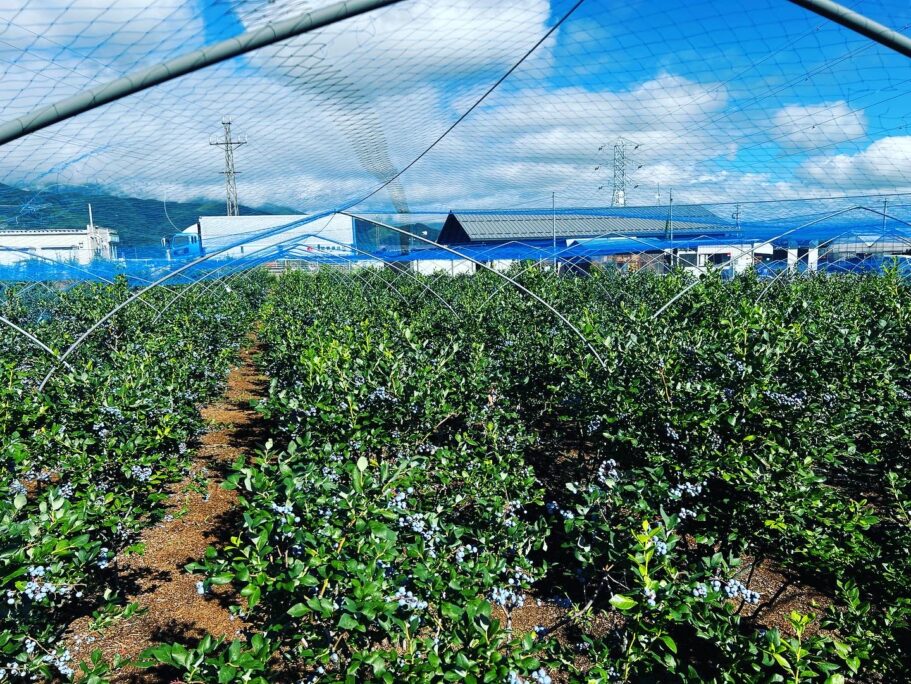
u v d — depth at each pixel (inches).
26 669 135.3
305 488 137.5
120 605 204.5
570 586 214.8
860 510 177.6
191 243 794.8
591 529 140.6
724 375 211.5
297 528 128.9
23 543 127.9
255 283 1022.4
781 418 195.8
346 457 200.2
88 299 553.0
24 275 700.7
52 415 229.1
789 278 651.5
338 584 116.2
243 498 133.8
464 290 695.7
